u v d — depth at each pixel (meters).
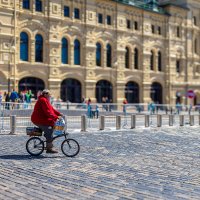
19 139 29.23
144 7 89.00
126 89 85.06
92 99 77.38
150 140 30.22
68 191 13.31
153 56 91.50
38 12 68.88
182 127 44.84
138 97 88.06
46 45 70.31
